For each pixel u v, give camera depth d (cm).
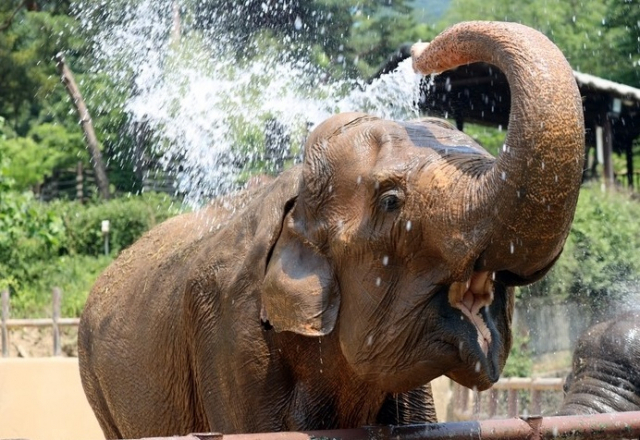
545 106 382
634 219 1788
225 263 545
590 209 1752
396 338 443
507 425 470
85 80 2178
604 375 729
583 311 1650
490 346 435
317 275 473
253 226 541
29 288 2362
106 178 3119
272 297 484
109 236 2812
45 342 2055
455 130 470
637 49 3294
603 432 489
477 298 443
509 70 396
